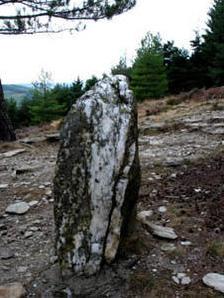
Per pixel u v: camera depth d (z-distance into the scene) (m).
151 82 19.14
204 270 2.32
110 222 2.26
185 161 5.27
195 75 23.80
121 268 2.27
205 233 2.89
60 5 8.00
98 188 2.26
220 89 12.38
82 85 30.97
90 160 2.29
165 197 3.86
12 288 2.19
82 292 2.06
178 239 2.80
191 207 3.50
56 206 2.35
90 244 2.20
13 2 7.89
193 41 25.62
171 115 10.17
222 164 4.88
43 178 5.17
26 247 2.90
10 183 5.07
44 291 2.16
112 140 2.37
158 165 5.25
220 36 21.25
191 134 7.43
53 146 8.35
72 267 2.19
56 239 2.31
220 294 2.03
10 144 8.59
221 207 3.39
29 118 28.12
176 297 2.03
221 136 6.68
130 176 2.33
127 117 2.50
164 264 2.40
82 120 2.37
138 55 20.00
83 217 2.24
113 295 2.05
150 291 2.09
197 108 10.52
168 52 26.11
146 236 2.81
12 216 3.71
